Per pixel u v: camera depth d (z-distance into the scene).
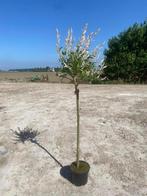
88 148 2.20
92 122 2.78
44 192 1.67
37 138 2.45
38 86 6.30
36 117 3.06
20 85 6.69
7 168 1.96
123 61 7.66
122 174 1.84
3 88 5.90
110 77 7.80
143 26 7.88
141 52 7.68
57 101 3.90
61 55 1.51
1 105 3.82
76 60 1.49
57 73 1.55
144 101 3.65
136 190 1.68
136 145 2.24
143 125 2.64
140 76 7.68
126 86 6.18
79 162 1.76
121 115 2.99
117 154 2.10
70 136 2.43
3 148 2.28
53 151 2.18
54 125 2.75
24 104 3.82
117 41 7.97
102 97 4.07
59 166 1.96
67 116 3.02
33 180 1.80
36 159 2.07
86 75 1.52
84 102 3.72
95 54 1.51
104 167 1.93
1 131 2.69
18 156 2.13
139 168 1.91
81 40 1.49
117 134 2.46
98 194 1.64
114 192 1.66
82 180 1.69
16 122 2.93
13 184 1.76
